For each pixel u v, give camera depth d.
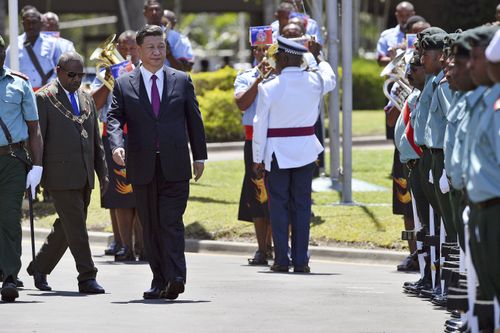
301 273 35.62
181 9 115.25
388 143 70.88
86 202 30.66
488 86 18.22
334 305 28.11
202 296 29.70
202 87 74.06
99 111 39.16
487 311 18.97
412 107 30.20
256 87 37.25
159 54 28.50
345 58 45.94
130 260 39.53
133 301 28.69
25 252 40.97
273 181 35.50
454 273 23.16
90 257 30.47
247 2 114.81
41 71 49.06
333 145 49.94
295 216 35.66
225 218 44.50
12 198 28.19
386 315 26.48
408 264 36.50
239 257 40.97
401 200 37.25
